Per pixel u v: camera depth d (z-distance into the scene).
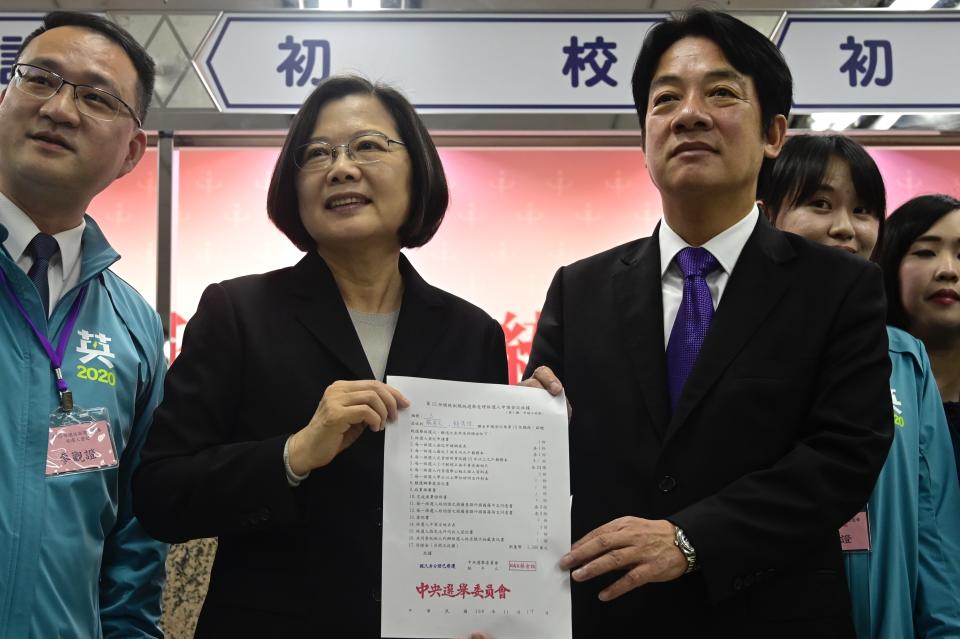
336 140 1.55
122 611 1.74
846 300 1.49
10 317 1.61
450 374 1.55
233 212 2.90
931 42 2.78
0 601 1.45
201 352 1.46
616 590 1.28
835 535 1.47
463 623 1.29
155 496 1.35
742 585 1.33
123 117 1.73
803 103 2.77
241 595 1.36
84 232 1.78
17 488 1.51
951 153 3.01
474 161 2.97
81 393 1.64
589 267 1.73
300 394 1.44
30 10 2.70
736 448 1.44
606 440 1.52
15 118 1.65
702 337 1.54
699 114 1.53
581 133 2.80
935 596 1.82
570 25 2.76
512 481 1.35
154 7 2.75
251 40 2.74
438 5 2.78
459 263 2.93
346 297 1.61
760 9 2.79
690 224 1.61
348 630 1.35
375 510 1.41
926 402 1.97
